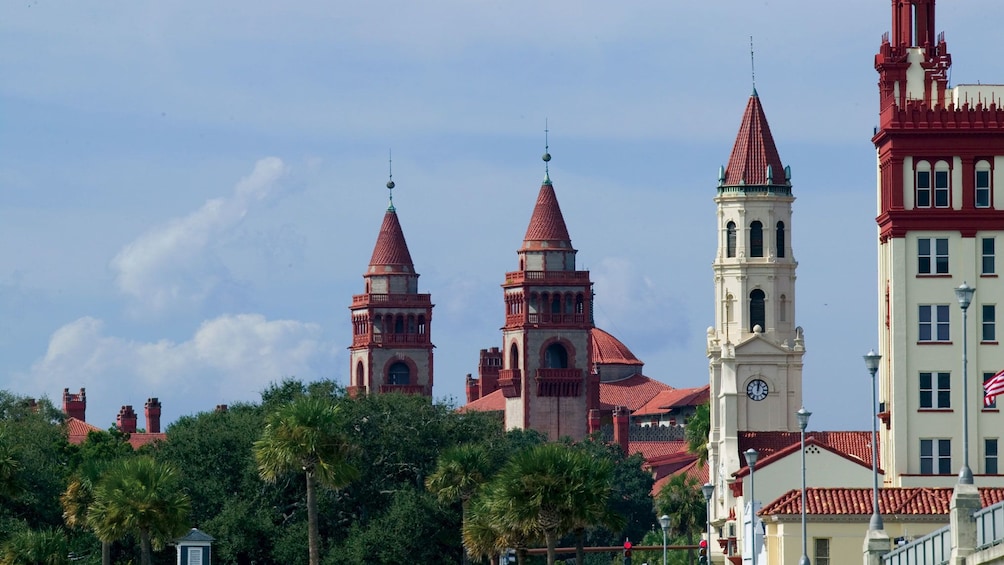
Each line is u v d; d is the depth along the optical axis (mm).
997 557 154000
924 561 176250
